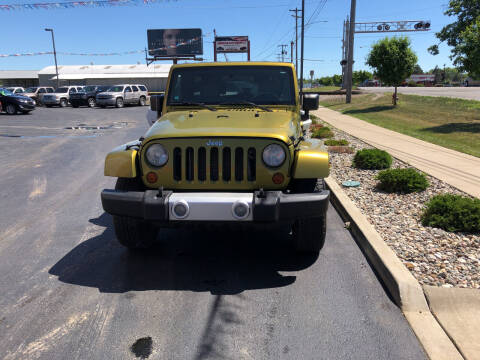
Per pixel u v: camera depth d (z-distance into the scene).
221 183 3.57
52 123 19.70
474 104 19.41
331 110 24.12
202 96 4.79
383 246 4.01
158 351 2.72
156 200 3.39
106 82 61.72
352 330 2.92
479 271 3.54
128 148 3.79
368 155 7.90
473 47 12.66
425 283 3.36
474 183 6.38
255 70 4.77
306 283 3.64
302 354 2.67
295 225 4.04
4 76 74.19
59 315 3.16
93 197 6.56
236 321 3.06
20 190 7.02
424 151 9.26
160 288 3.59
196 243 4.62
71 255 4.31
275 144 3.52
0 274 3.88
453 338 2.78
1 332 2.94
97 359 2.64
